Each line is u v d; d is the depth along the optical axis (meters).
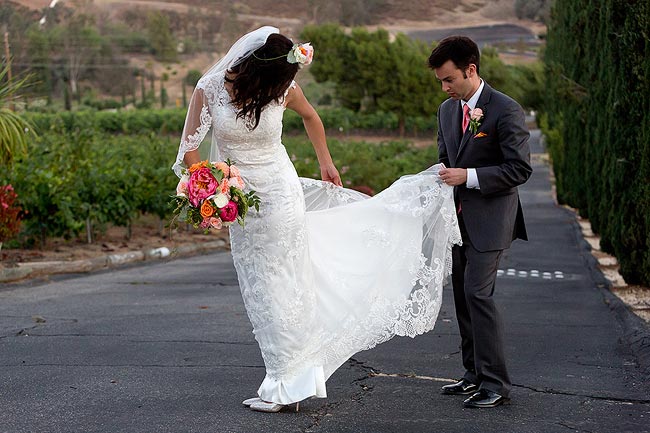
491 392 6.10
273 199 6.04
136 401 6.24
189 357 7.59
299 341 6.03
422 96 71.31
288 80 5.96
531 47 133.25
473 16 174.00
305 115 6.41
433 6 179.62
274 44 5.87
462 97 6.18
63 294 11.34
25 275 12.79
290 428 5.61
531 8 162.38
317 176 23.77
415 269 6.21
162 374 7.00
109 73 135.38
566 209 25.16
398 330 6.21
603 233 14.12
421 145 65.88
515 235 6.37
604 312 10.02
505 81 62.28
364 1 178.00
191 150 6.15
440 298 6.23
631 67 11.81
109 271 13.73
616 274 13.43
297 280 6.06
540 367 7.35
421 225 6.21
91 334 8.63
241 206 5.87
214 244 17.02
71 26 133.88
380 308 6.21
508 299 10.98
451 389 6.43
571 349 8.07
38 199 14.76
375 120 74.75
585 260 14.79
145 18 179.75
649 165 11.35
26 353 7.80
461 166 6.22
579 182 21.84
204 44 171.25
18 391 6.52
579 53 20.30
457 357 7.65
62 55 129.38
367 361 7.49
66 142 18.98
